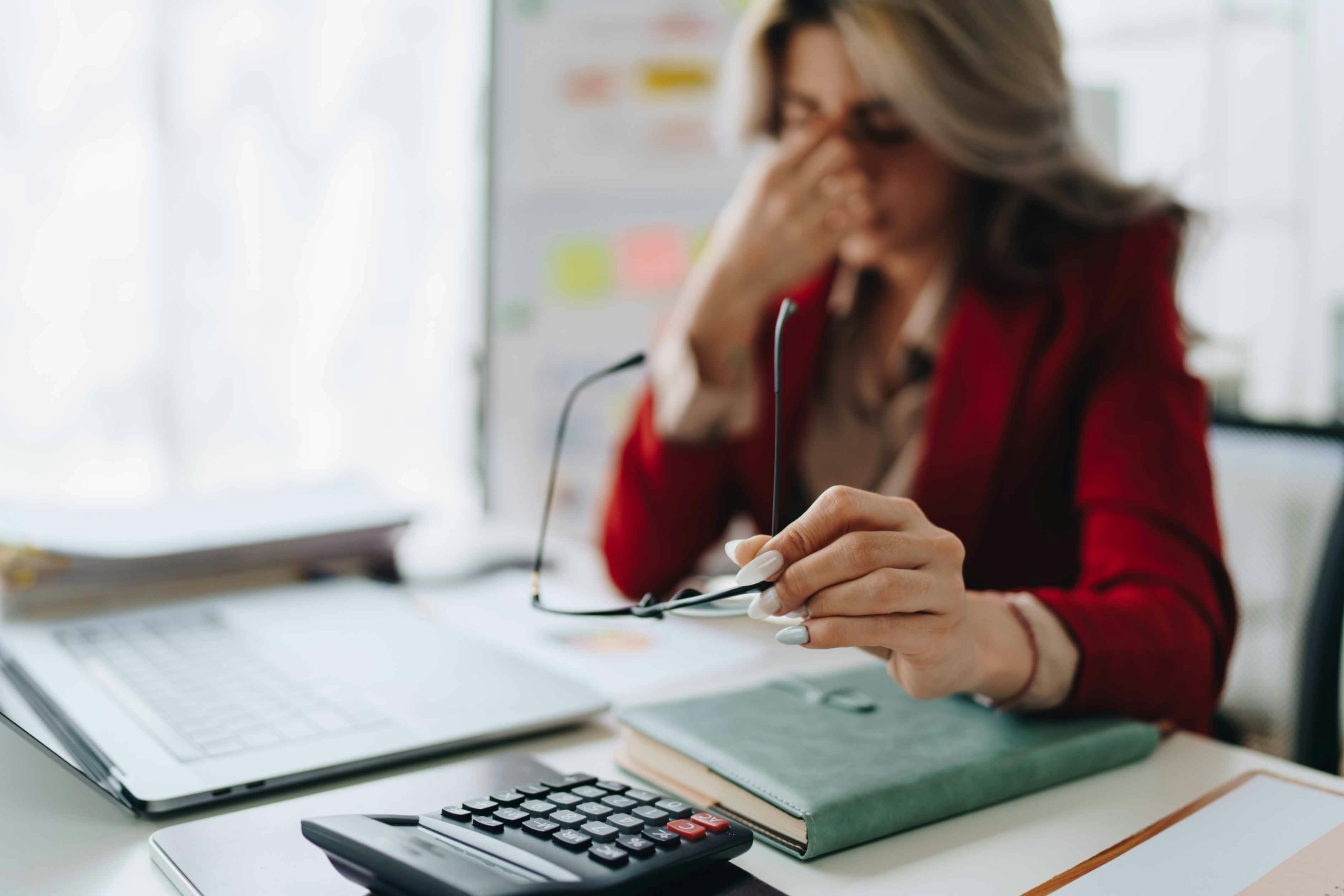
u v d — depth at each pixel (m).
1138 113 1.55
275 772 0.48
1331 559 0.81
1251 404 1.48
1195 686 0.61
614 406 1.71
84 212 1.80
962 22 0.88
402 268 1.91
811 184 0.98
